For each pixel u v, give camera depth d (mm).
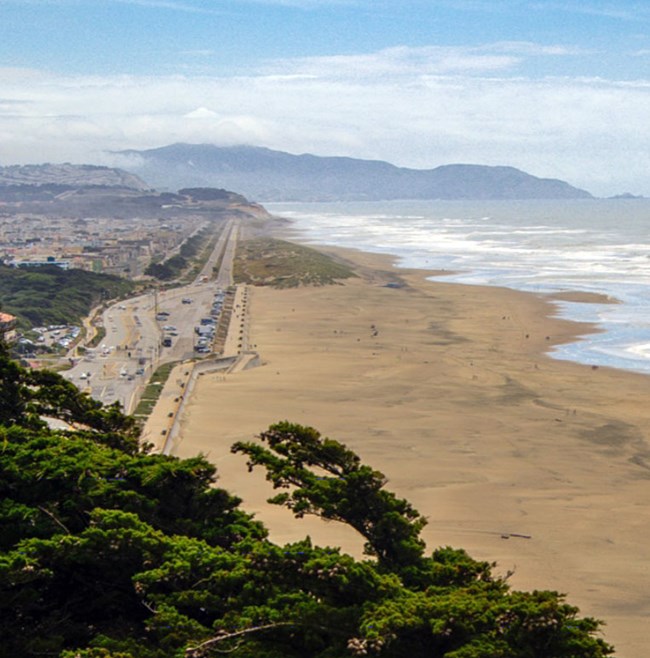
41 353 164000
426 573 35062
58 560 35094
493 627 29828
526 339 167375
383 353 156625
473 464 94375
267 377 138750
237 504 41969
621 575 67438
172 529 39125
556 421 111438
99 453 42312
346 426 109188
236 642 31672
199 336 181125
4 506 37562
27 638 34062
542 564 69188
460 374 138000
